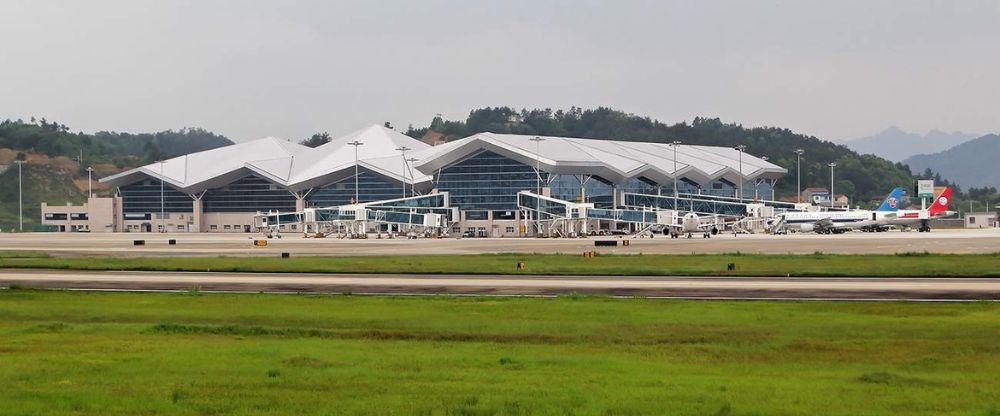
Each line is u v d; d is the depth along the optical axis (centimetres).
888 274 5978
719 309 4291
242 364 2891
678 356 3066
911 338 3391
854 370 2817
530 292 5109
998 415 2241
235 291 5278
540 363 2908
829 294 4866
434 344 3319
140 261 7950
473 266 7050
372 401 2391
